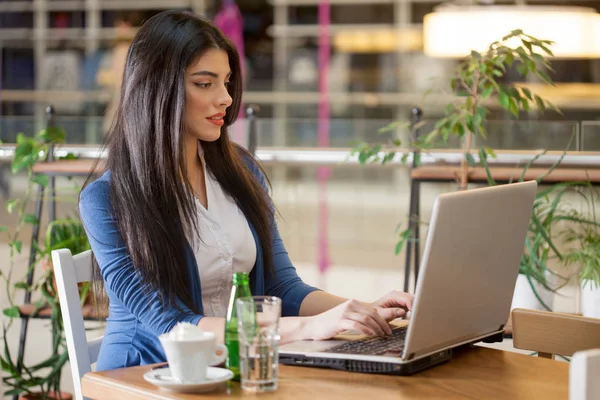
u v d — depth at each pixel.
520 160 3.04
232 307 1.57
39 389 3.56
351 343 1.68
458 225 1.52
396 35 9.47
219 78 1.98
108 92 8.71
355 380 1.53
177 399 1.42
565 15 4.99
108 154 2.03
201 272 2.03
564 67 8.56
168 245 1.91
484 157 2.86
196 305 1.96
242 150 2.30
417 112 3.26
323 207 4.38
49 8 9.73
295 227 4.56
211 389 1.46
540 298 2.80
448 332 1.63
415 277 3.17
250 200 2.15
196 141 2.10
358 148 3.19
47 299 3.16
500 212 1.63
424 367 1.61
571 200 3.07
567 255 2.80
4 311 3.19
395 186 4.03
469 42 5.07
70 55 9.46
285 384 1.50
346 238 4.55
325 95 9.30
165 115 1.94
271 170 3.80
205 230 2.04
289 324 1.74
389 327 1.75
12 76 9.69
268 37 9.89
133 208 1.92
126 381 1.53
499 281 1.73
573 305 3.29
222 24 9.53
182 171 1.97
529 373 1.61
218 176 2.13
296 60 9.72
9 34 9.76
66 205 3.74
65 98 8.82
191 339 1.44
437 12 5.28
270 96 9.38
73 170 3.34
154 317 1.88
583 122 3.05
